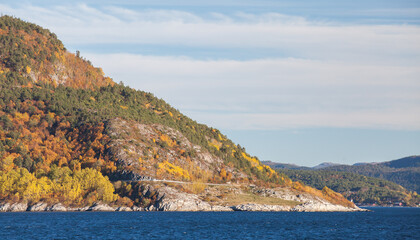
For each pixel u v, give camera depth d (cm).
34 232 17275
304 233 18238
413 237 17538
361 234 18338
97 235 16562
